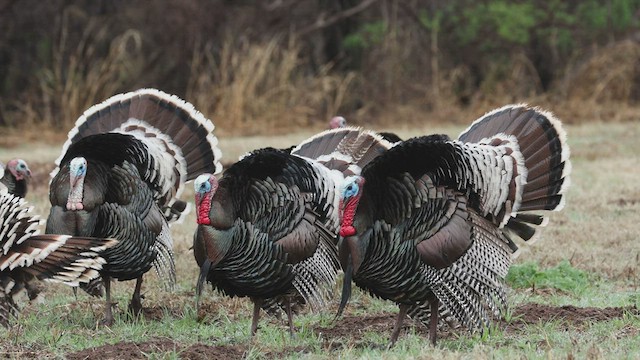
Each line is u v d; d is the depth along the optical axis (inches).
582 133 2396.7
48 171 1851.6
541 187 844.0
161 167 992.9
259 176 849.5
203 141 1043.3
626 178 1722.4
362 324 926.4
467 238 805.2
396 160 801.6
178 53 2682.1
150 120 1041.5
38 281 855.7
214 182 832.9
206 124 1045.8
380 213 798.5
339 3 2886.3
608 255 1178.6
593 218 1395.2
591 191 1596.9
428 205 797.9
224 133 2463.1
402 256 797.9
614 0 2994.6
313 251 862.5
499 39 2896.2
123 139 949.2
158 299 1041.5
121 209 930.1
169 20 2664.9
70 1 2699.3
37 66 2709.2
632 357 725.9
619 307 930.7
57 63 2578.7
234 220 834.8
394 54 2815.0
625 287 1053.2
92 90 2551.7
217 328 914.1
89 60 2672.2
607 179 1715.1
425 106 2800.2
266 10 2758.4
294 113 2625.5
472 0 2913.4
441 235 800.3
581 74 2856.8
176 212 1039.6
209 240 828.0
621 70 2819.9
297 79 2728.8
